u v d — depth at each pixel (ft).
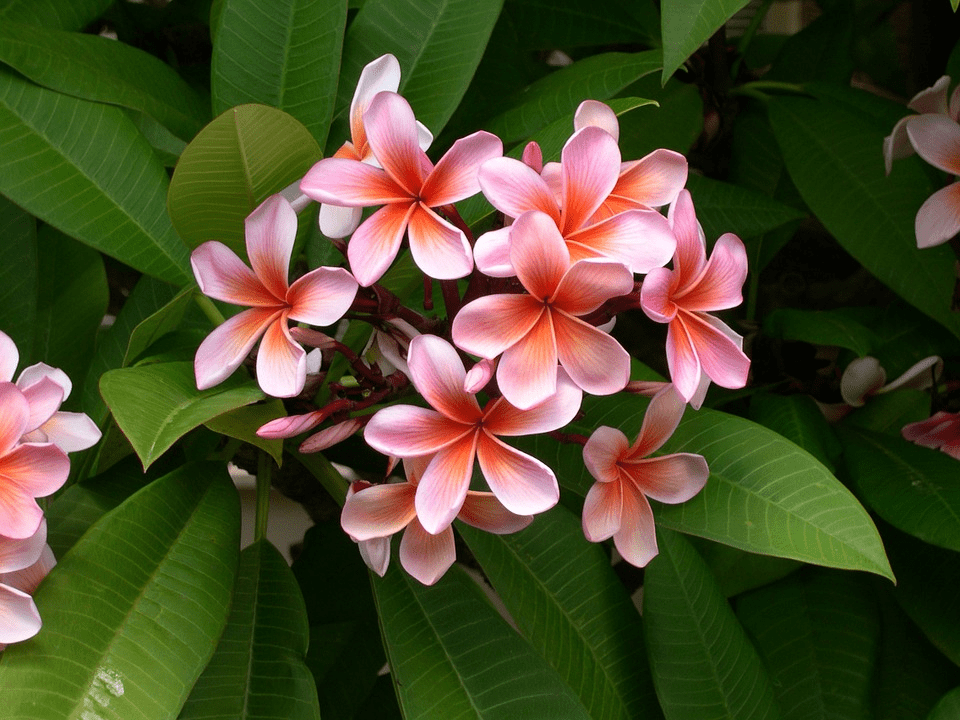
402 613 1.71
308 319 1.41
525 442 1.77
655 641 1.74
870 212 2.22
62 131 1.78
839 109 2.35
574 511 2.01
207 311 1.83
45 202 1.73
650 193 1.48
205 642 1.49
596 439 1.44
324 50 1.84
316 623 2.15
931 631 1.98
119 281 2.69
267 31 1.85
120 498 1.73
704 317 1.45
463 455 1.35
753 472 1.61
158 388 1.46
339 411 1.49
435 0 1.93
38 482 1.41
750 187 2.49
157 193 1.81
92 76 1.83
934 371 2.17
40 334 2.05
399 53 1.91
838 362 2.28
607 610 1.79
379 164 1.42
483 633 1.70
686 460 1.52
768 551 1.54
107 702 1.39
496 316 1.30
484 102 2.40
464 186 1.38
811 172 2.28
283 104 1.84
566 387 1.33
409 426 1.33
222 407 1.42
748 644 1.79
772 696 1.77
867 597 2.06
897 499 1.95
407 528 1.43
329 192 1.36
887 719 2.03
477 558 1.76
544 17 2.50
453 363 1.33
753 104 2.55
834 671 1.99
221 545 1.60
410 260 1.58
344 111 1.91
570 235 1.38
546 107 1.95
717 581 1.92
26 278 1.93
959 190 1.96
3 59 1.75
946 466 1.98
